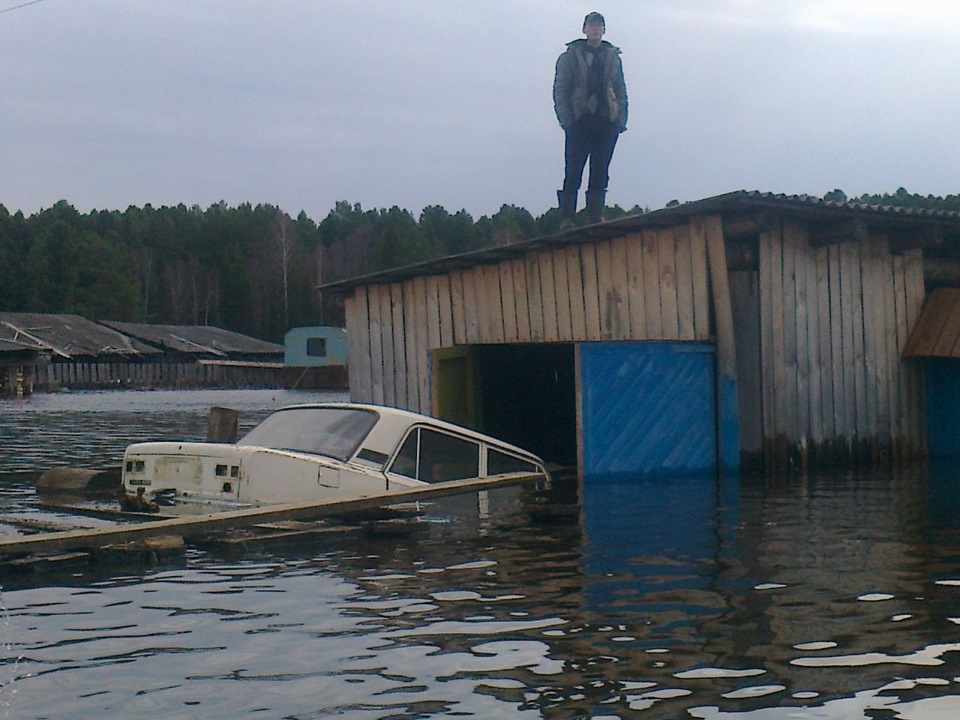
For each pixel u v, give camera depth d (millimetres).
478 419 16484
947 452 15195
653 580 6836
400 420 9898
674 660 5102
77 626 5816
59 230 112688
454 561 7555
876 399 14445
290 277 130250
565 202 18141
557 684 4770
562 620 5848
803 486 11805
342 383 71438
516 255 15406
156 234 145125
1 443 21344
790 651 5230
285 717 4375
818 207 12719
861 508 10000
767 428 13258
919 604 6129
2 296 110375
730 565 7289
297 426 10078
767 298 13297
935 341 14523
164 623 5875
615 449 12648
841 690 4664
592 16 17812
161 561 7609
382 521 8891
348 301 18391
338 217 167250
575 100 17625
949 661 5055
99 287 114438
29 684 4816
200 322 134625
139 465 9711
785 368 13453
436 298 16766
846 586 6598
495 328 15805
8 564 7203
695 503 10445
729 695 4609
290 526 8602
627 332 13992
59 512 10047
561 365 18078
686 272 13250
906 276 14898
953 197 50781
